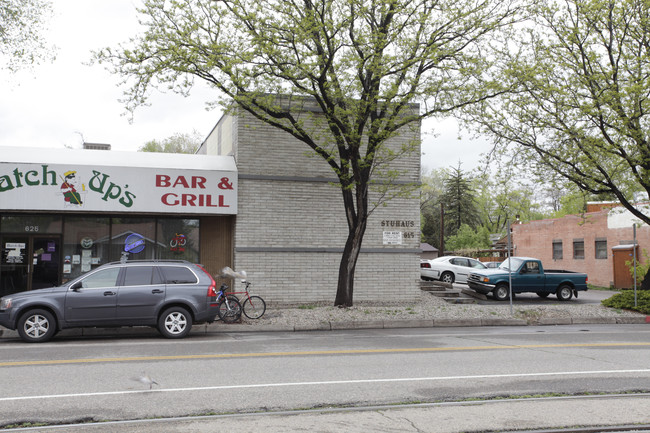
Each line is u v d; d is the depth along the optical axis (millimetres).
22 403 6461
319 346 11164
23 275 17562
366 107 15930
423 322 15500
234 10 14648
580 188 19453
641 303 17797
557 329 14836
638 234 30672
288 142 18922
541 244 39469
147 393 6980
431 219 69312
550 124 18031
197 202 17719
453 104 16234
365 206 16969
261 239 18453
